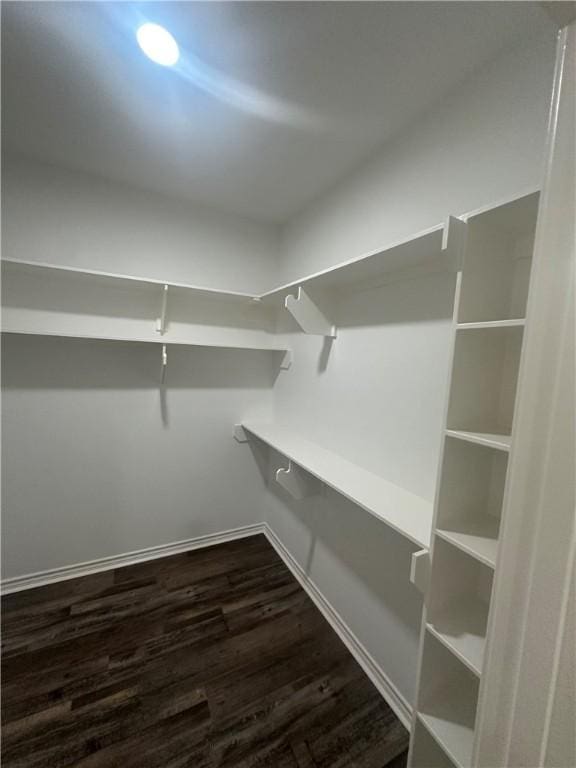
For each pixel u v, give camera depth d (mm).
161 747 1137
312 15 908
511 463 603
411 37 956
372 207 1503
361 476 1420
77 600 1789
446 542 912
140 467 2098
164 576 2018
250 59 1057
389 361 1380
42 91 1222
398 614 1308
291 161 1593
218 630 1633
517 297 939
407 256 1130
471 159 1068
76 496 1938
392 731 1215
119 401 1992
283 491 2262
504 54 970
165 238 2008
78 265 1795
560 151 533
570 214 520
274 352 2416
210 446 2305
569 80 520
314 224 1957
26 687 1317
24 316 1706
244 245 2264
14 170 1630
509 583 596
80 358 1868
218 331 2230
